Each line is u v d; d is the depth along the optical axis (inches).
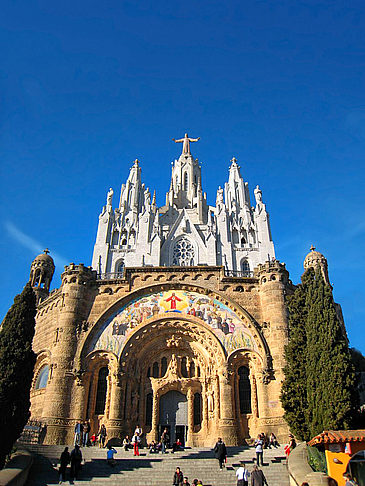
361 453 807.1
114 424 1362.0
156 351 1560.0
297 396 1135.0
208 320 1531.7
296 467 905.5
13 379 1002.1
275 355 1433.3
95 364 1476.4
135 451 1168.2
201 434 1449.3
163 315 1545.3
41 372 1600.6
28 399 1027.3
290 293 1569.9
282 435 1309.1
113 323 1531.7
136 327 1524.4
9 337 1058.1
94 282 1614.2
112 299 1585.9
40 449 1173.1
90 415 1401.3
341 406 974.4
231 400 1407.5
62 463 930.7
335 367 1023.6
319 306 1131.3
